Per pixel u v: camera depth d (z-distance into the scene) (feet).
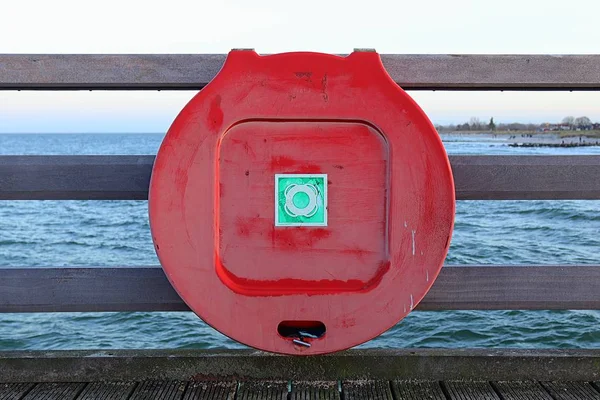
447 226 7.74
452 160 9.41
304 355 8.33
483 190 9.39
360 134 7.82
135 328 30.14
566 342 27.14
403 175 7.73
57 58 9.14
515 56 9.23
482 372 9.11
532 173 9.37
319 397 8.60
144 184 9.41
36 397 8.59
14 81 9.12
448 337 27.63
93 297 9.47
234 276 7.93
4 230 71.20
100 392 8.75
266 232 7.88
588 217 67.46
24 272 9.40
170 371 9.13
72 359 9.07
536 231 59.21
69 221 79.10
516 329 28.55
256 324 7.86
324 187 7.86
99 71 9.18
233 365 9.12
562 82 9.22
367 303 7.84
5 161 9.29
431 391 8.80
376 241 7.89
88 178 9.38
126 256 53.83
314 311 7.84
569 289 9.43
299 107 7.67
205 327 30.01
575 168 9.35
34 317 32.22
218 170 7.84
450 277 9.48
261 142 7.83
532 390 8.81
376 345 26.86
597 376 9.06
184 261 7.80
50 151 317.63
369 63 7.64
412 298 7.85
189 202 7.75
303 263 7.90
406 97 7.66
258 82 7.65
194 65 9.20
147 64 9.19
